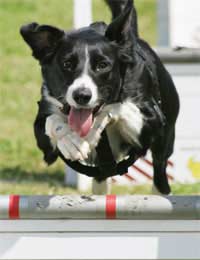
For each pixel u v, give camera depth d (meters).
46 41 9.42
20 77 23.81
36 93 22.53
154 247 8.58
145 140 10.05
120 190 14.59
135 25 10.70
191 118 14.89
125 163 10.54
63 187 15.07
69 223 8.62
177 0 15.95
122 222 8.59
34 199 8.52
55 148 9.70
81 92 8.98
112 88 9.39
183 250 8.56
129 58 9.54
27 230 8.65
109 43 9.41
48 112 9.65
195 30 15.95
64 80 9.26
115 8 10.92
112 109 9.64
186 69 14.66
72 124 9.19
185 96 14.80
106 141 9.79
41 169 16.52
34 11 29.22
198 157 15.00
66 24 28.14
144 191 14.59
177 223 8.55
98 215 8.52
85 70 9.17
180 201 8.41
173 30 15.99
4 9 29.30
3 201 8.50
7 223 8.65
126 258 8.62
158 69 10.64
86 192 14.66
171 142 11.53
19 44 26.53
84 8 14.72
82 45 9.27
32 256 8.67
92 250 8.63
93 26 9.82
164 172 11.74
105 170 9.99
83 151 9.26
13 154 17.56
